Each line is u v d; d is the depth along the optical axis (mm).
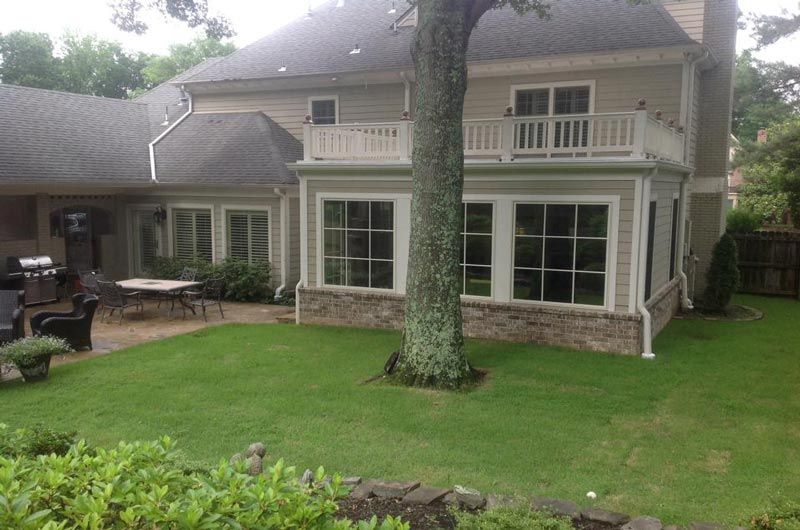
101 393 7777
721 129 14789
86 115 17047
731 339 11000
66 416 6934
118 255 16844
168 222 16172
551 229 10289
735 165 18188
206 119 17797
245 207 15203
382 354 9852
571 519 4277
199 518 2574
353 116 16297
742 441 6246
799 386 8141
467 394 7805
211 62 20906
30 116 15422
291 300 14695
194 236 16047
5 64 35312
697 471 5520
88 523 2596
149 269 16359
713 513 4672
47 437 4398
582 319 10109
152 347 10297
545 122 10273
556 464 5641
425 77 8188
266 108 17547
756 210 24188
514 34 14562
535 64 13617
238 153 15844
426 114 8219
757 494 5023
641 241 9648
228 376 8562
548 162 9953
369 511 4520
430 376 8133
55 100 16766
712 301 13734
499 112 14484
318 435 6363
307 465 5582
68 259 15891
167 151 16703
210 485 2979
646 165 9344
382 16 18172
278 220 14914
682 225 13570
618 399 7574
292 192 14875
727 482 5270
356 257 11961
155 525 2695
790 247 16125
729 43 14523
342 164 11555
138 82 42531
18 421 6777
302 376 8586
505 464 5629
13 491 2738
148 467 3234
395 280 11664
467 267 11031
